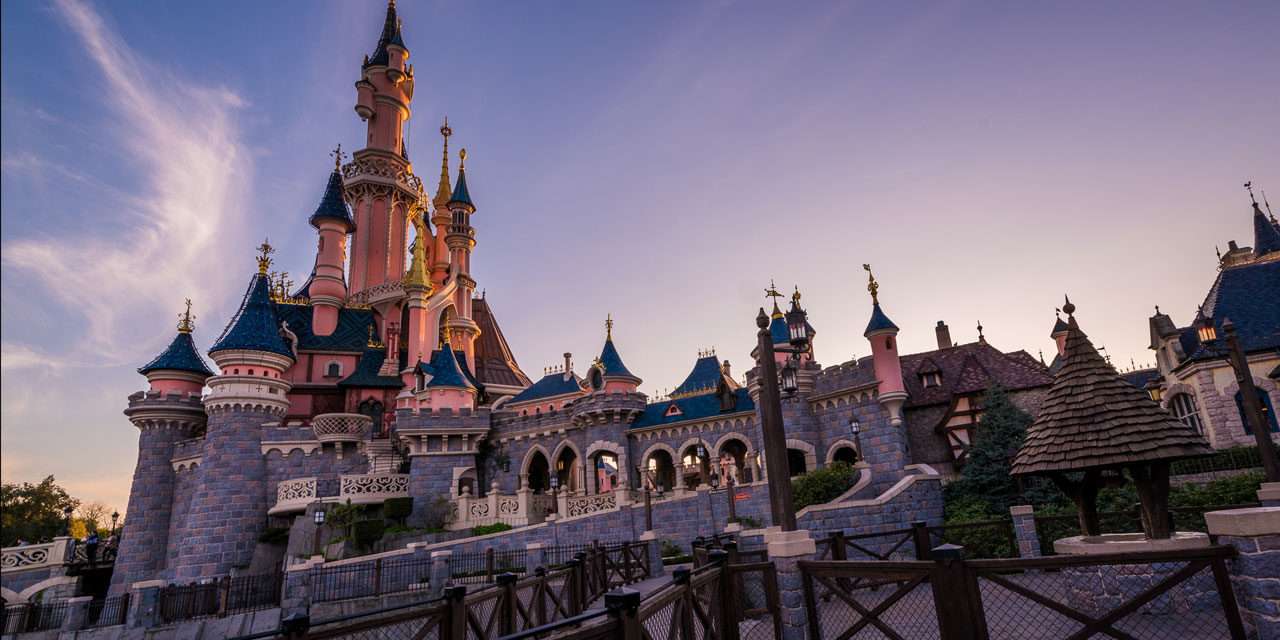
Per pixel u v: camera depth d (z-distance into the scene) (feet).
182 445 151.43
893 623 37.88
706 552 47.42
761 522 99.30
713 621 31.48
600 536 108.78
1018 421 94.68
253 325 151.64
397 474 141.49
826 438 115.85
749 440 129.59
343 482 134.72
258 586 103.04
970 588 25.13
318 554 103.14
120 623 96.37
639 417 144.46
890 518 81.61
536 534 106.32
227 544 132.57
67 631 94.68
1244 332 96.17
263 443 142.10
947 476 111.04
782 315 140.67
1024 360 116.78
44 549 126.31
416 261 193.98
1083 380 42.16
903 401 106.42
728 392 134.82
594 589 55.31
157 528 148.46
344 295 198.39
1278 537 24.00
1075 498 42.16
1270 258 103.19
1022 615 38.52
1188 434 37.50
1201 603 35.47
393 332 189.37
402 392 168.04
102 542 159.74
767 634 38.37
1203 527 61.46
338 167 210.59
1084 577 38.19
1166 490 37.96
